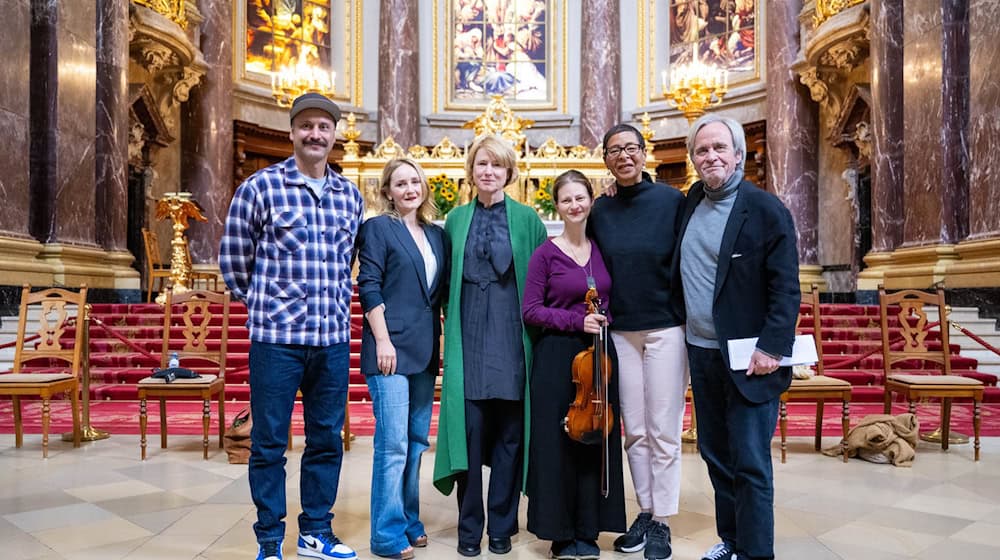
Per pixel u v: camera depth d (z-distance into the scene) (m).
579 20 18.17
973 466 4.70
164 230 13.84
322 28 17.36
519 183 12.11
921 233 9.89
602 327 2.89
